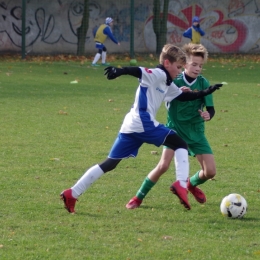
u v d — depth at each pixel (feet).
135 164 81.35
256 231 53.67
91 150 89.25
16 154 85.35
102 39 241.76
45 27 300.81
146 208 60.64
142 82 55.88
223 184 71.41
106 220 56.08
